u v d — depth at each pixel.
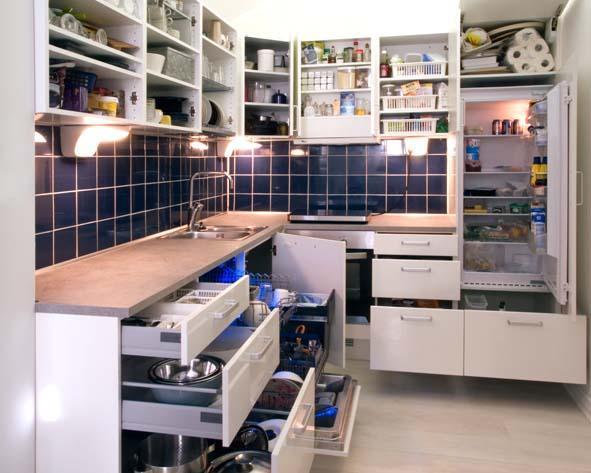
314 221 3.60
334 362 3.07
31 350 1.65
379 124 3.81
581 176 2.91
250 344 1.80
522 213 3.38
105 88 2.20
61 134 2.22
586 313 2.99
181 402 1.78
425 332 3.11
